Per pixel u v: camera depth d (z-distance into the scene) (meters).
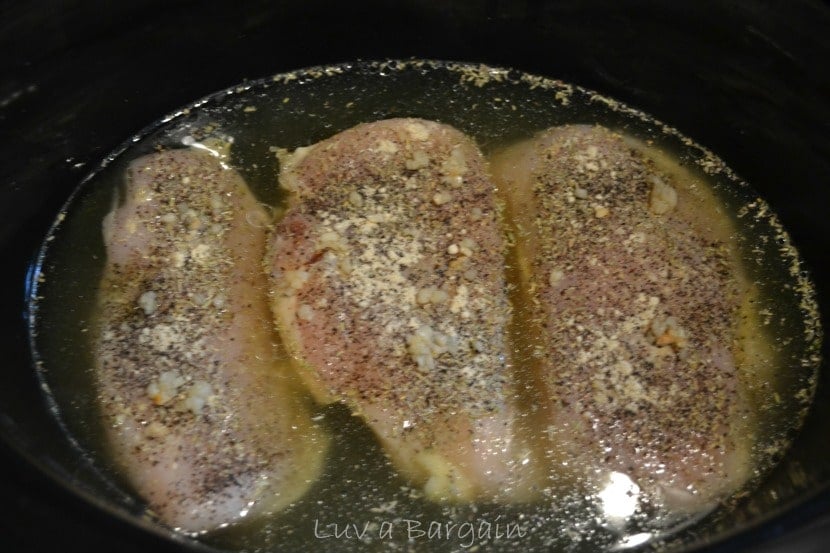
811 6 0.39
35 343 0.39
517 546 0.35
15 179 0.40
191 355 0.37
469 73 0.48
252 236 0.41
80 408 0.37
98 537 0.29
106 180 0.44
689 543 0.31
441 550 0.35
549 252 0.40
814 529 0.29
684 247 0.40
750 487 0.36
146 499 0.35
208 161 0.44
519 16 0.45
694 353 0.37
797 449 0.36
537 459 0.36
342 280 0.39
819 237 0.41
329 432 0.37
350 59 0.48
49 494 0.30
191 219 0.41
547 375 0.37
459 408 0.36
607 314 0.38
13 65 0.39
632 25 0.44
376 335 0.38
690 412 0.36
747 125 0.44
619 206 0.41
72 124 0.42
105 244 0.41
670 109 0.46
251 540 0.35
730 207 0.44
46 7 0.38
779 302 0.41
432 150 0.43
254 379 0.37
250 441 0.36
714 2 0.41
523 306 0.39
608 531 0.35
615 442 0.36
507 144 0.45
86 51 0.41
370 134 0.43
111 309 0.39
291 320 0.38
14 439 0.32
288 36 0.46
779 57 0.41
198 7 0.43
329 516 0.35
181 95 0.46
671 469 0.36
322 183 0.42
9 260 0.40
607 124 0.47
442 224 0.40
